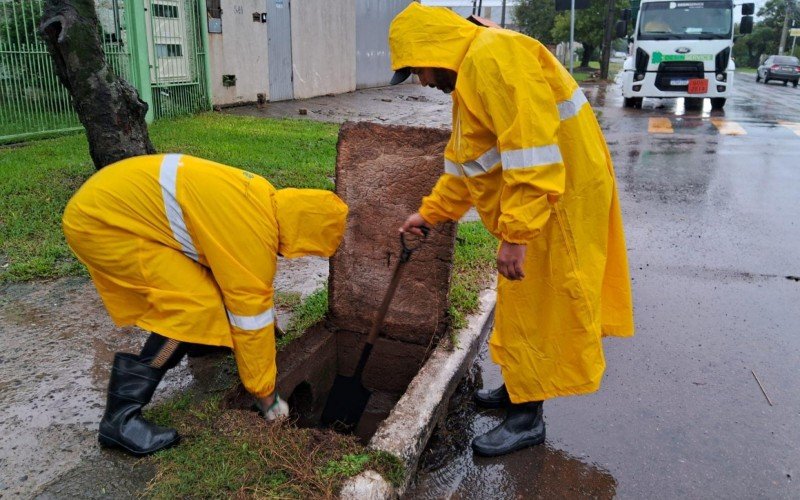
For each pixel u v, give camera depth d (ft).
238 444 8.62
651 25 53.88
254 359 8.95
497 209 8.81
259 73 46.19
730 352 12.84
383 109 50.34
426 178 11.71
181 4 36.96
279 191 9.23
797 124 46.98
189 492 7.93
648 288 15.98
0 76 27.02
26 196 19.12
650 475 9.35
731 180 28.14
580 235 8.73
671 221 21.77
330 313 13.08
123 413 8.71
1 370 10.86
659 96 53.67
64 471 8.41
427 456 9.84
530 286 9.00
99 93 16.83
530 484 9.20
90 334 12.16
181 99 38.01
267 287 8.89
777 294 15.66
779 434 10.27
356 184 12.19
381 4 66.13
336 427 10.94
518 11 130.11
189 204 8.35
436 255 12.11
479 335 12.75
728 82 53.06
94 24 16.75
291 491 7.88
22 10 27.12
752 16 54.29
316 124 37.58
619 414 10.82
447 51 8.12
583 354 9.13
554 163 7.80
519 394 9.53
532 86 7.73
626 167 30.99
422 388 10.39
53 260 15.16
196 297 8.51
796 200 24.67
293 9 49.37
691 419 10.67
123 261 8.31
